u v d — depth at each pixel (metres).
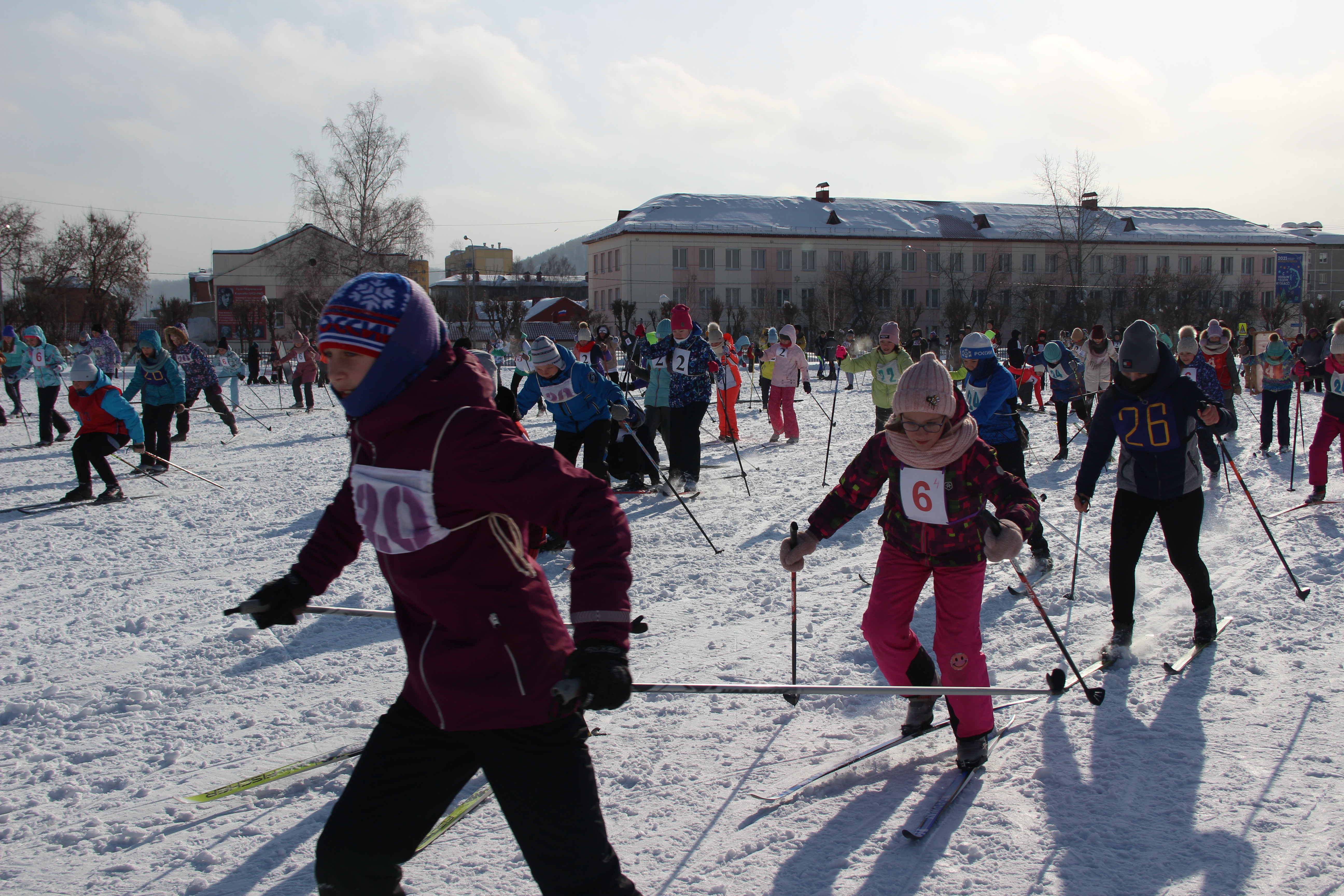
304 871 2.66
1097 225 56.94
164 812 3.01
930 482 2.98
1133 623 4.47
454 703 1.81
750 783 3.12
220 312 65.94
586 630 1.65
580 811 1.81
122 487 9.96
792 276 62.34
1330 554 5.87
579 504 1.72
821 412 17.88
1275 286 58.25
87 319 55.41
